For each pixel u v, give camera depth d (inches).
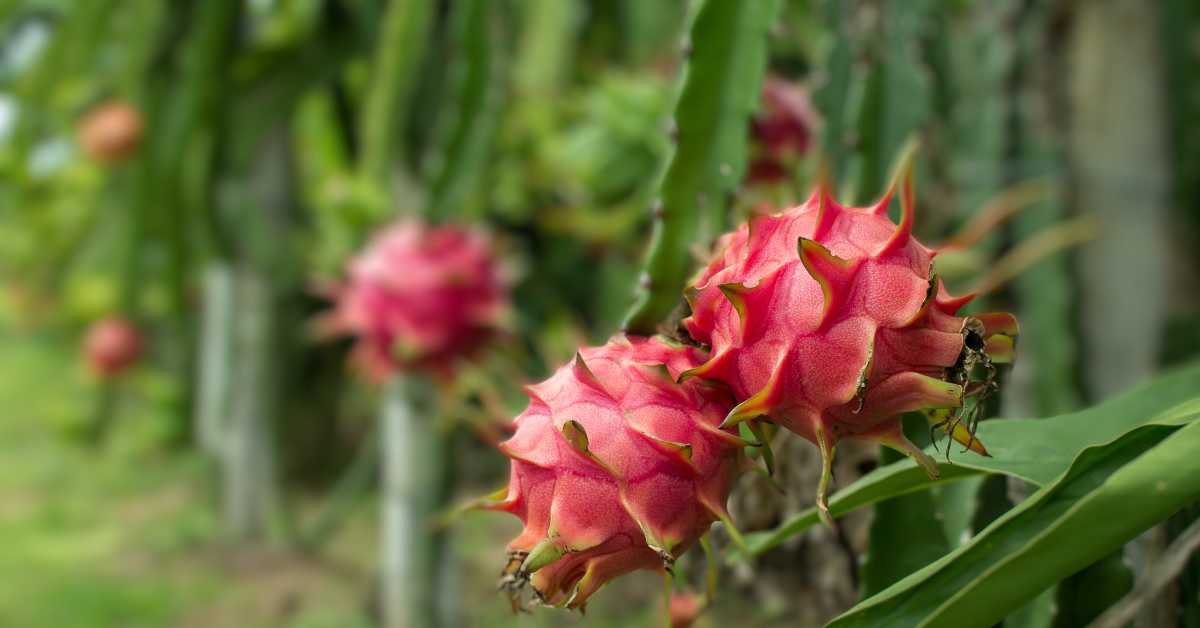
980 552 33.8
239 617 147.9
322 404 209.3
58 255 262.2
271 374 172.7
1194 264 111.2
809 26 83.2
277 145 159.3
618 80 104.1
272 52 129.8
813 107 54.7
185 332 234.4
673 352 35.7
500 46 80.1
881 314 33.7
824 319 33.7
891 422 34.2
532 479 34.8
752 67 41.6
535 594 34.5
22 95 134.9
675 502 34.4
